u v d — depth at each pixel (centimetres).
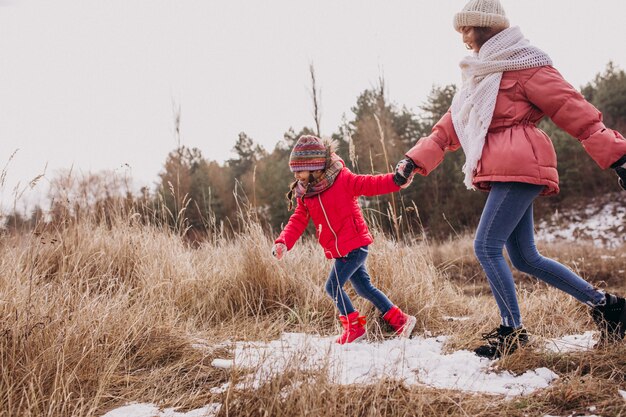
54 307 293
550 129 2317
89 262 415
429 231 2042
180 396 247
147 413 232
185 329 342
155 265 421
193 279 416
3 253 377
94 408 220
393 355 290
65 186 465
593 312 265
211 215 550
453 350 301
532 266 274
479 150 266
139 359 294
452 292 445
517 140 262
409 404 212
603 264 941
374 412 204
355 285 335
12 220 404
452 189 2155
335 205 312
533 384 235
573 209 2005
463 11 279
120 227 490
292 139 3484
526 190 263
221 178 2891
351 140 410
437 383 244
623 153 241
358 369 265
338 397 217
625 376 231
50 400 220
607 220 1822
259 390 222
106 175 527
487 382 243
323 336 352
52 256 417
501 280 269
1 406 218
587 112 251
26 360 246
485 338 282
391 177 300
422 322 355
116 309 320
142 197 554
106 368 262
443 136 294
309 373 230
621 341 259
